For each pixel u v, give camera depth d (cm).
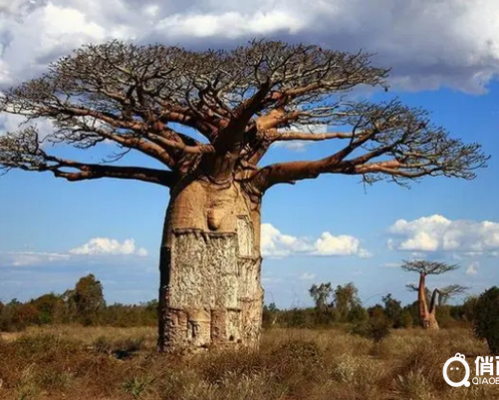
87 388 1243
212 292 1677
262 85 1566
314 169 1741
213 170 1705
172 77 1672
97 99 1758
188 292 1678
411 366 1311
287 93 1742
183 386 1162
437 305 5284
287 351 1371
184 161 1739
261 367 1269
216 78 1683
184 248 1692
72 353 1426
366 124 1736
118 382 1266
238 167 1761
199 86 1680
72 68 1670
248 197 1780
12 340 1617
